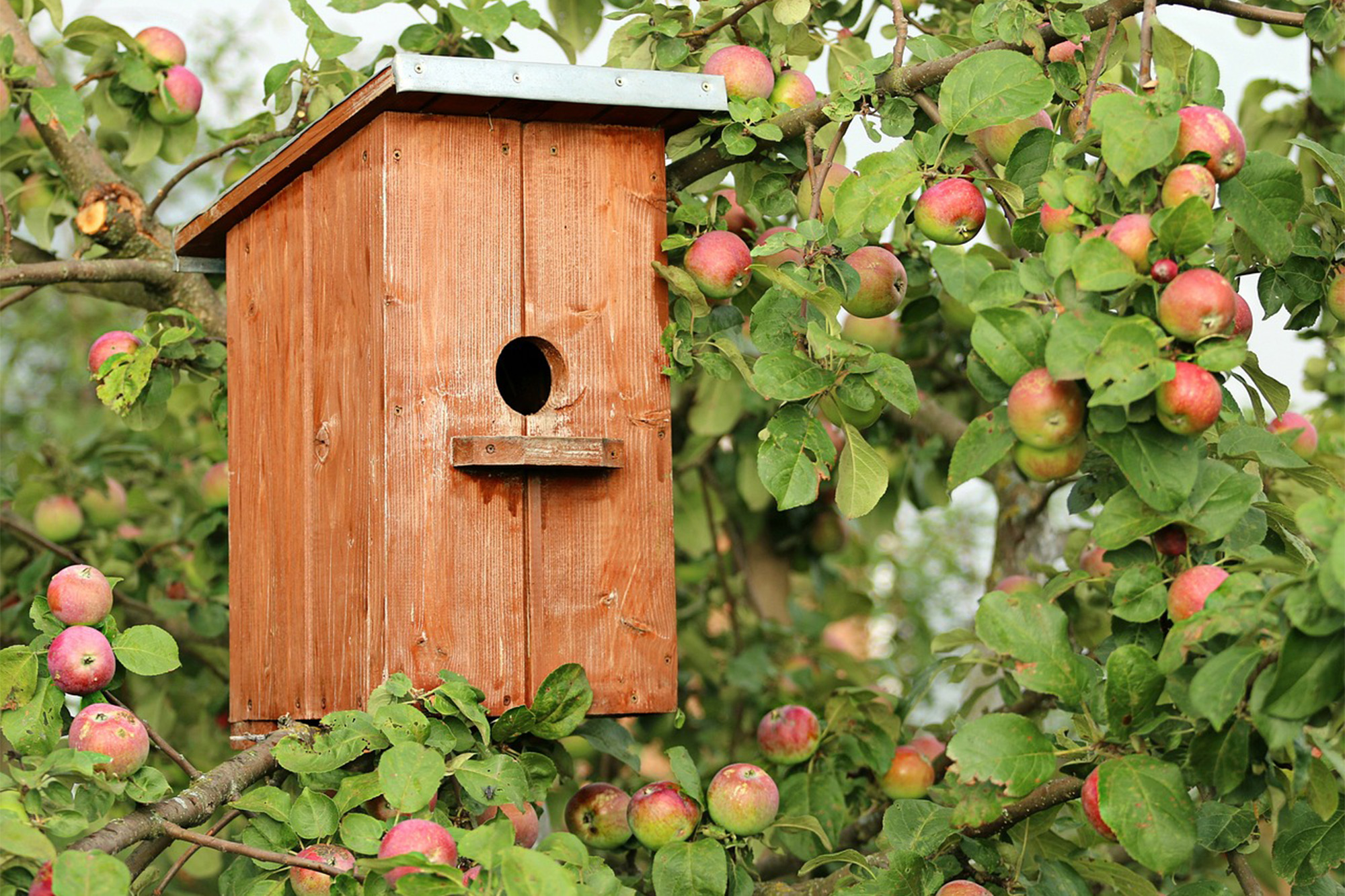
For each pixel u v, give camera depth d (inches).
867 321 138.9
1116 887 95.7
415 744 82.3
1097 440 74.9
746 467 158.1
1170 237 73.3
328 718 85.8
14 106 123.3
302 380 99.9
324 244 97.2
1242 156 76.6
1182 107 77.2
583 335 92.6
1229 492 76.0
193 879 161.5
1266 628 69.2
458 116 91.1
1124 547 79.3
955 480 78.0
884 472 91.2
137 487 156.9
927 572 280.1
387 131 89.7
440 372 89.4
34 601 87.6
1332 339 128.0
